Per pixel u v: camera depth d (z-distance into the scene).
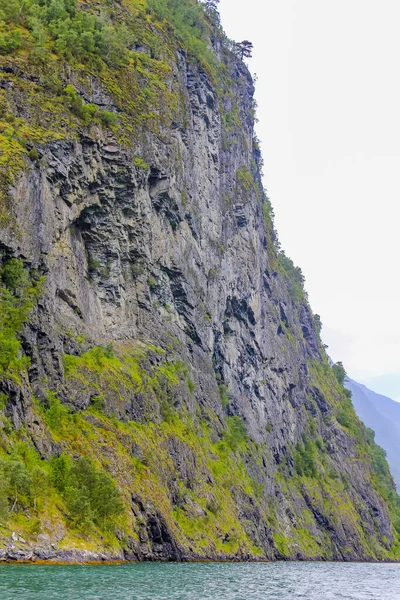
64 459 94.25
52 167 116.44
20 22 136.50
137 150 136.62
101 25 148.12
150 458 113.31
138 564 95.50
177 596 67.19
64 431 101.69
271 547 153.25
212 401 154.75
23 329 99.25
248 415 178.50
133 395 119.44
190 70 172.62
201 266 162.00
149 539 104.50
